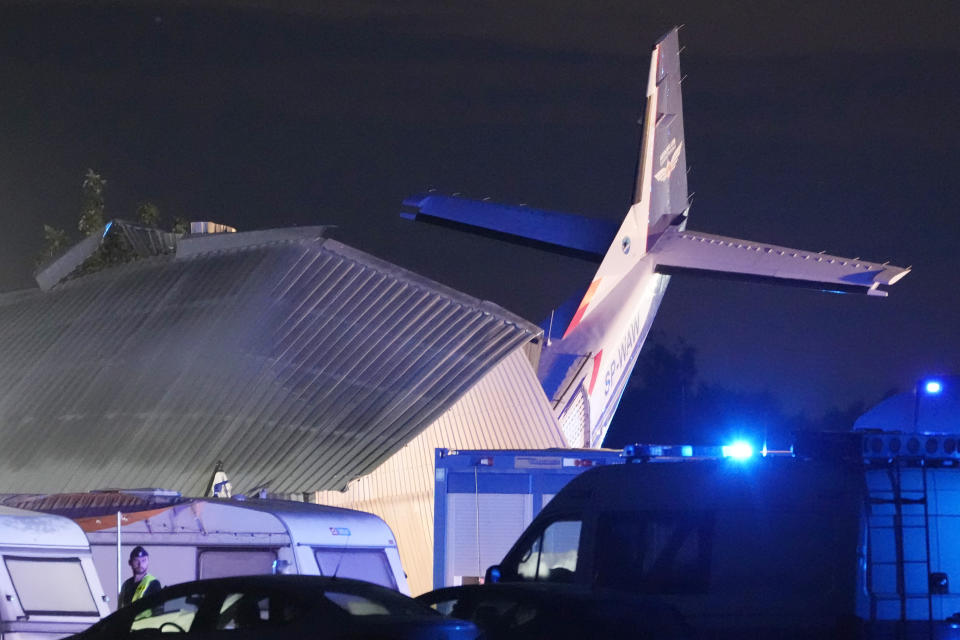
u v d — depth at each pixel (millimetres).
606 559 46938
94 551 65875
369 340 113250
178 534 65250
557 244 142375
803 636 41938
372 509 108062
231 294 116375
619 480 47688
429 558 112000
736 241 141250
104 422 104312
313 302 115188
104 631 45969
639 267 144000
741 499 44156
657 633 42250
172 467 99250
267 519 63688
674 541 45438
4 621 52250
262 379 106562
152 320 116938
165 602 45875
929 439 42656
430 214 134625
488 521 76062
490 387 119438
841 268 134250
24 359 116938
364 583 46375
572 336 144750
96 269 143000
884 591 41719
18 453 102750
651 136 148375
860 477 42188
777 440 48406
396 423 108000
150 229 139750
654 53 154250
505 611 45719
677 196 152500
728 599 43500
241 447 101812
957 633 41750
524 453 76125
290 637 43375
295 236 123250
